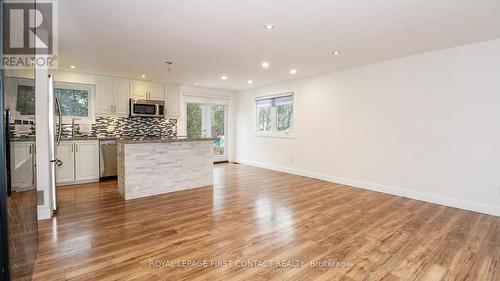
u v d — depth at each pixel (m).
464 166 3.44
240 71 5.01
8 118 1.30
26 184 1.81
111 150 5.20
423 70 3.78
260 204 3.57
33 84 2.13
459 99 3.46
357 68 4.62
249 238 2.49
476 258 2.15
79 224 2.81
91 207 3.41
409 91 3.94
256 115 7.11
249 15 2.53
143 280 1.80
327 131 5.18
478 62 3.29
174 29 2.88
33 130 2.14
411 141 3.94
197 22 2.68
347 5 2.31
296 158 5.87
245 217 3.05
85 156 4.89
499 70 3.15
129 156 3.79
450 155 3.56
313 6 2.33
